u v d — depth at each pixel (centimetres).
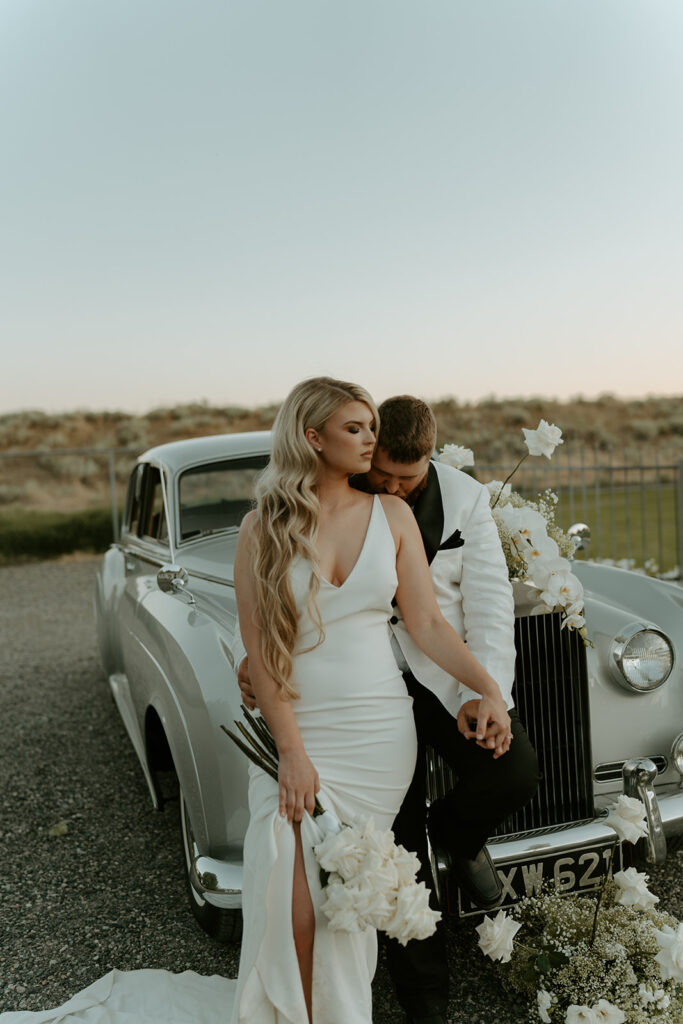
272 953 175
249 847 186
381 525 191
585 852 242
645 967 228
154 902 301
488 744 189
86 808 386
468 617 214
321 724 186
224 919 256
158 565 372
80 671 632
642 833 229
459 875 222
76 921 290
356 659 187
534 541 247
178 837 353
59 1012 233
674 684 272
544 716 254
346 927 167
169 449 400
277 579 182
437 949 216
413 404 204
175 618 299
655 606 300
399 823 215
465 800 206
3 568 1176
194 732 252
